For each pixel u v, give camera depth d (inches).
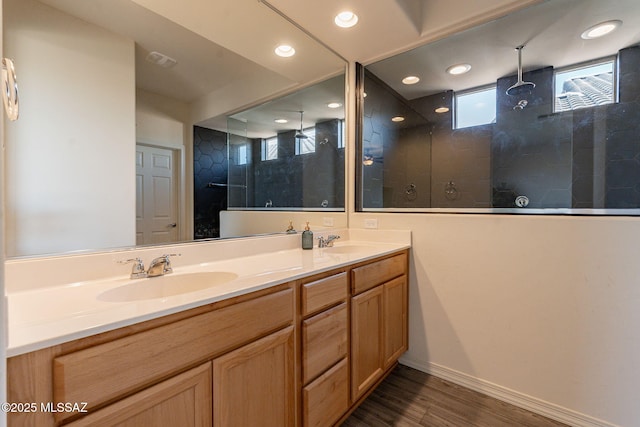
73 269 41.6
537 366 62.5
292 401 45.3
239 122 68.4
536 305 62.6
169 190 55.5
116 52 48.5
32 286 38.2
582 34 70.8
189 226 58.1
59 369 24.2
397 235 81.2
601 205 70.9
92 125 45.6
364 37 74.3
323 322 50.7
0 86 22.2
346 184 91.6
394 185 96.7
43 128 40.6
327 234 84.6
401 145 99.9
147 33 52.6
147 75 52.7
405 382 72.7
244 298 38.6
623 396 54.2
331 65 86.0
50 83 41.4
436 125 95.9
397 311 73.9
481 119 89.7
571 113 75.9
